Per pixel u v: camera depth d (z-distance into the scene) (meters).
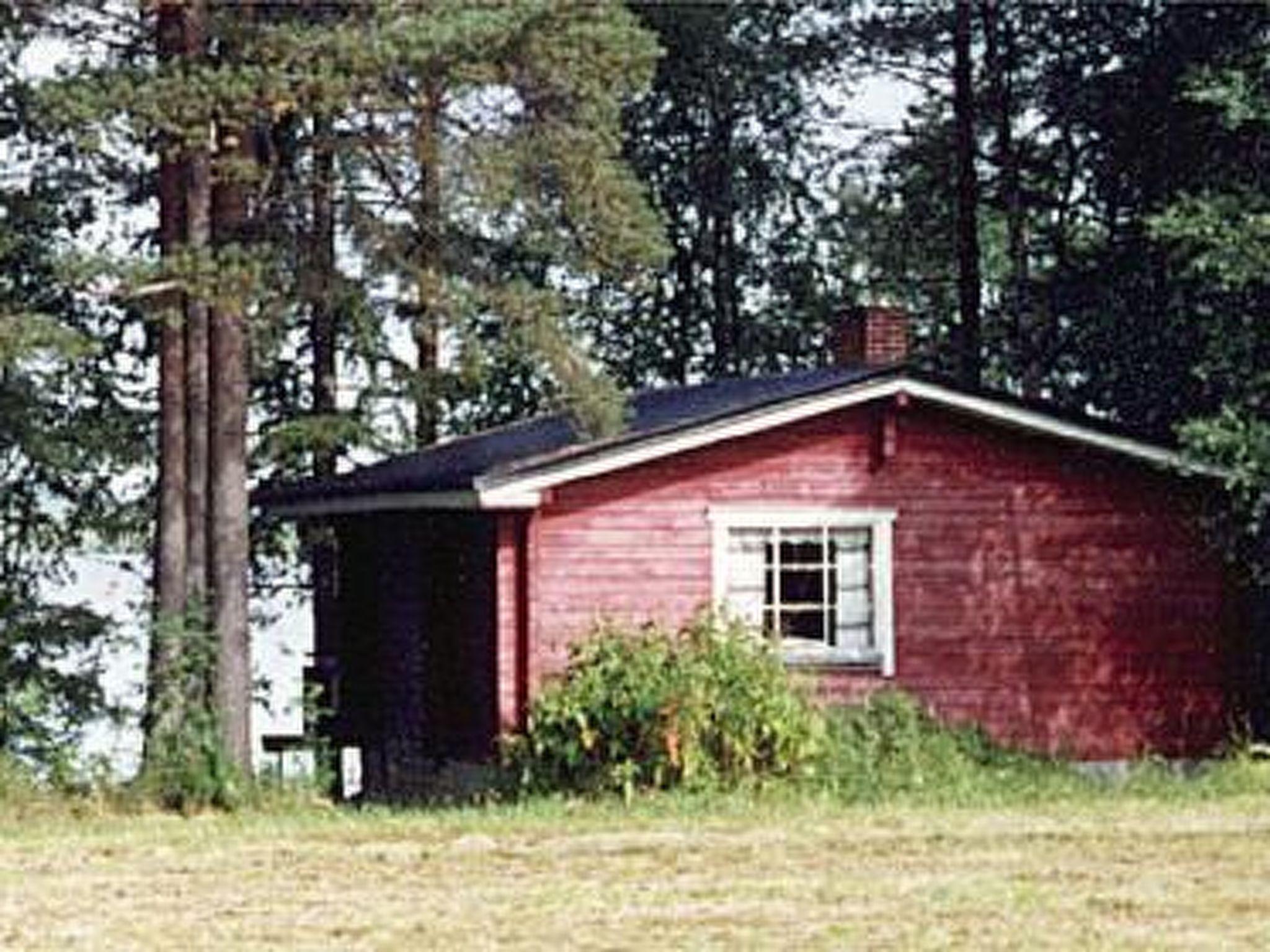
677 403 37.28
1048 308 45.16
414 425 44.72
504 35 30.72
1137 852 25.72
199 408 33.09
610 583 33.28
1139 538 35.25
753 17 52.25
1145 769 34.66
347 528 40.12
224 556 32.75
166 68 30.64
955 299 54.66
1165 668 35.22
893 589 34.22
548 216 32.72
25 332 31.39
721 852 26.09
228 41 30.97
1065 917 21.25
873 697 33.25
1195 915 21.34
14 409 37.84
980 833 27.52
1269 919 21.11
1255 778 32.72
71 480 39.69
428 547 36.28
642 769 30.98
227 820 30.33
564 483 33.06
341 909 22.19
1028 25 48.84
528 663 32.94
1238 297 34.50
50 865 25.81
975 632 34.50
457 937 20.45
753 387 36.41
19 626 36.47
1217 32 40.03
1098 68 44.25
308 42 30.59
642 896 22.77
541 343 32.94
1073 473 35.06
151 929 21.08
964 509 34.59
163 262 30.95
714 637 31.70
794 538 33.94
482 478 32.50
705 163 52.94
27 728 35.25
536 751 31.41
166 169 33.22
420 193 33.50
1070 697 34.81
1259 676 36.22
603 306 51.94
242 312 31.98
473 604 34.53
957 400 34.19
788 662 33.66
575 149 32.28
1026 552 34.78
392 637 38.09
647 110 52.41
